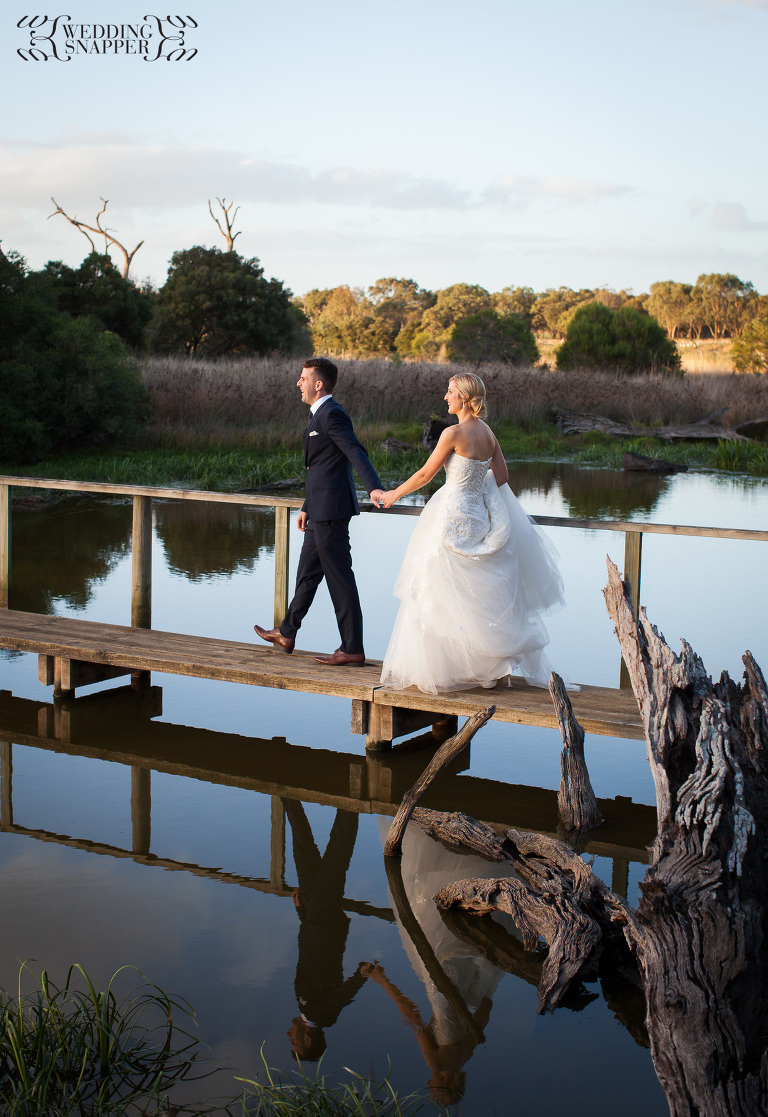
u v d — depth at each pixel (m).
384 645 6.54
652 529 5.02
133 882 3.75
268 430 18.70
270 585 8.51
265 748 5.22
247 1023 2.88
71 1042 2.70
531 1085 2.64
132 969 3.12
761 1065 2.30
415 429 19.22
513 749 5.30
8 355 16.39
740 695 3.09
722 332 72.69
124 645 5.73
